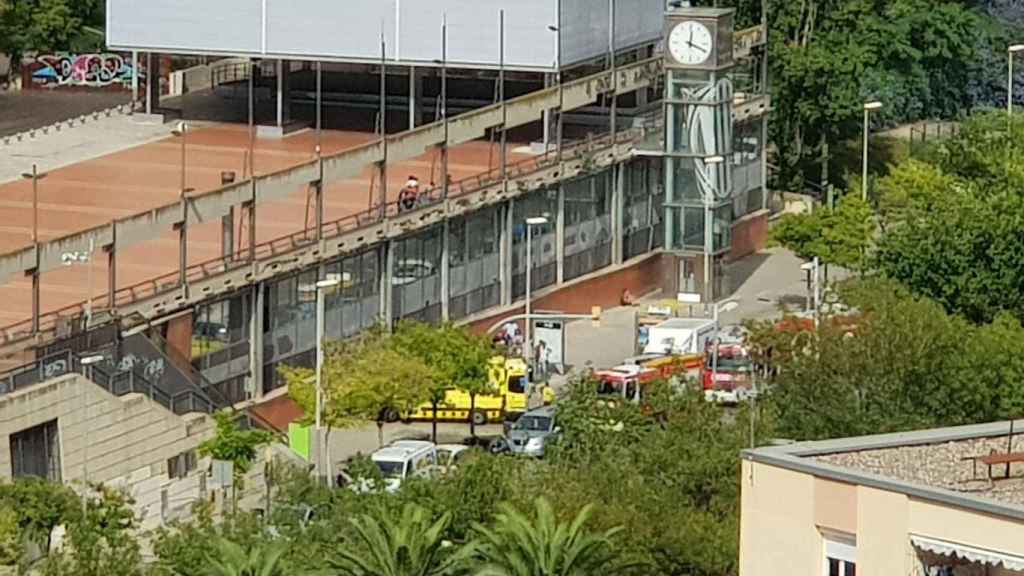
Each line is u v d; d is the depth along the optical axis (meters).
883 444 93.75
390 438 171.75
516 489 131.25
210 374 172.62
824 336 147.00
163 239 184.00
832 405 143.62
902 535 86.62
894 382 145.00
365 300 185.62
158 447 159.62
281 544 123.25
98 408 156.50
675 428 140.25
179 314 171.88
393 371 167.62
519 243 199.00
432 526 120.50
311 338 180.62
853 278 181.88
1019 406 145.88
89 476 155.50
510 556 114.69
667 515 127.38
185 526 134.00
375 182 196.88
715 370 176.00
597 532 120.81
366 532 118.25
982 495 88.50
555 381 184.00
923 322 146.75
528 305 190.88
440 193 192.25
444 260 191.88
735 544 127.06
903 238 180.12
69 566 130.00
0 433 151.38
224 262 176.50
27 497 139.25
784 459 89.62
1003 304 177.25
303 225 187.12
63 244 167.38
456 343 171.38
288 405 176.62
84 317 166.12
